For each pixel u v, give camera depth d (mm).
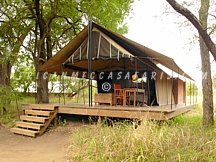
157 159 3689
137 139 4098
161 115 6195
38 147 5914
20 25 11336
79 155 4492
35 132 7035
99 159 3986
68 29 12305
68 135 7035
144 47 7840
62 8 10953
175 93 11227
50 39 11734
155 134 4344
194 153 3791
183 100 12891
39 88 11016
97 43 8117
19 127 7879
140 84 9898
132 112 6746
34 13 11008
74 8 11508
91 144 4625
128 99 8672
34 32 11570
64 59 9398
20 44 10984
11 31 11258
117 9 12258
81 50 8367
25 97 13445
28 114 8469
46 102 11008
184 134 4789
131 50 8586
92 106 8008
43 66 9617
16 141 6656
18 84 11172
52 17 10930
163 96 10516
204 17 6117
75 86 15383
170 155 3764
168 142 4086
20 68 11898
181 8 4523
